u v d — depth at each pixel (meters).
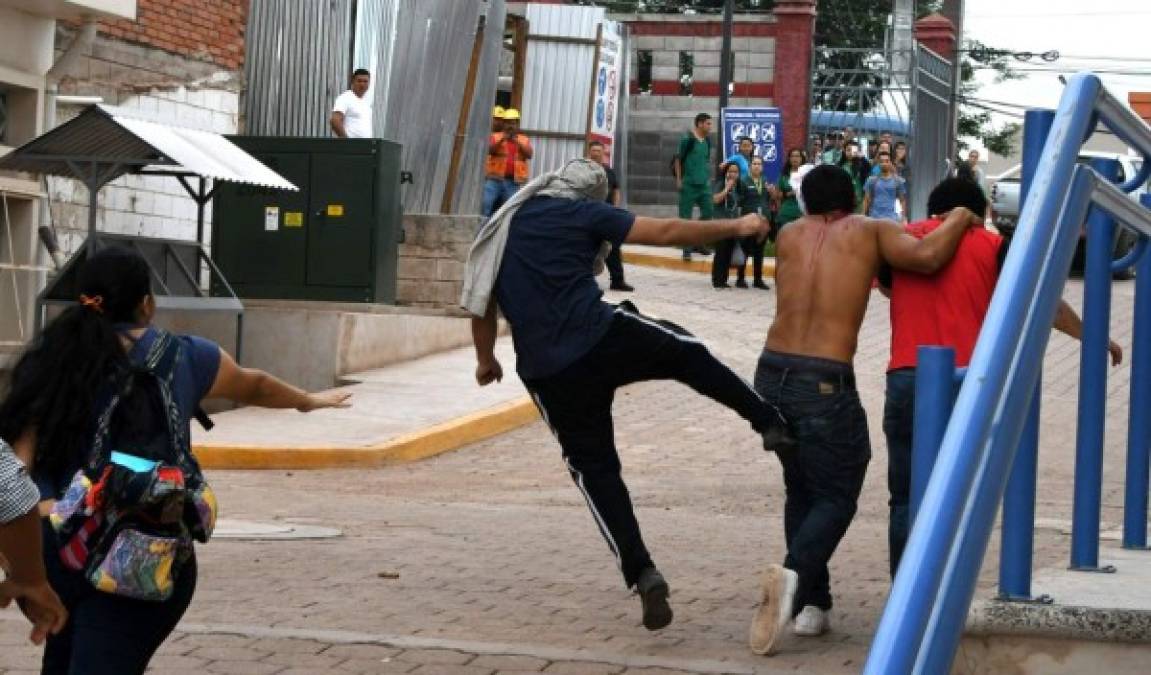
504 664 8.09
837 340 8.61
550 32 34.03
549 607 9.55
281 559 10.98
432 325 22.61
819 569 8.55
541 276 8.57
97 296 5.70
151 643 5.61
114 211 22.38
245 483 15.71
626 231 8.65
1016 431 4.68
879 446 18.72
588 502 8.68
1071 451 18.70
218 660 8.05
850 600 10.06
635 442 18.80
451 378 21.12
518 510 14.31
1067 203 5.54
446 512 13.97
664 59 44.94
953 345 8.73
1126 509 8.98
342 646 8.37
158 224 23.23
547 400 8.61
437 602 9.63
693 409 20.69
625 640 8.70
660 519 14.00
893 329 8.95
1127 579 7.77
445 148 25.36
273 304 22.03
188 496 5.52
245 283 22.31
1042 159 5.54
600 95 34.56
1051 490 16.19
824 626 8.94
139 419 5.55
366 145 22.06
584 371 8.48
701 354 8.50
